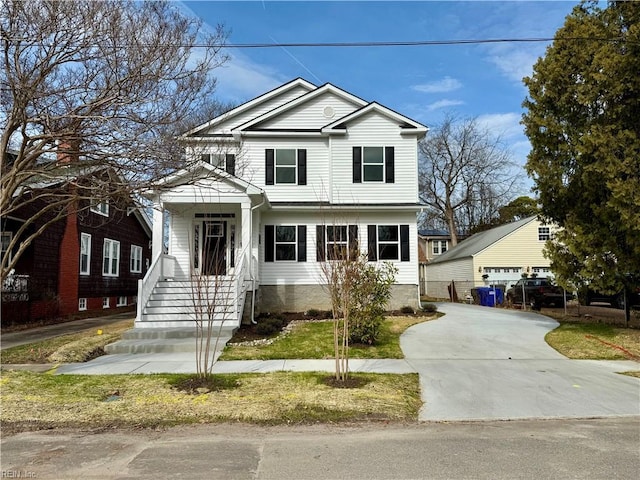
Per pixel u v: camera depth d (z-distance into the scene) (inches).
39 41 313.0
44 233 690.2
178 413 246.2
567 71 468.8
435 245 1870.1
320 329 523.2
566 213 509.4
